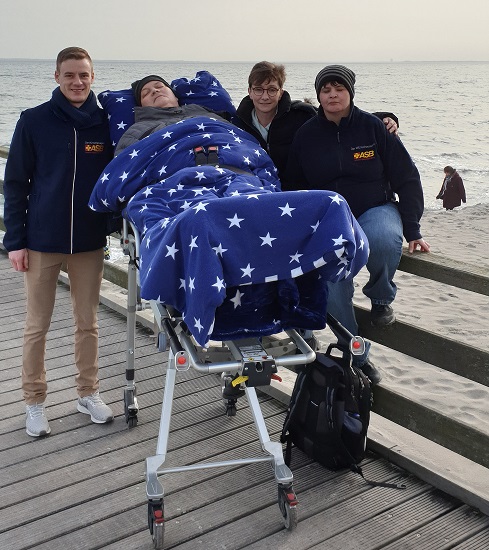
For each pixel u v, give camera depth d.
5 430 3.69
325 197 2.39
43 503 3.06
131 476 3.27
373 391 3.50
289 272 2.38
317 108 3.69
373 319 3.32
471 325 8.64
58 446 3.53
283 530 2.87
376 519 2.94
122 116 3.53
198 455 3.44
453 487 3.08
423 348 3.30
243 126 3.71
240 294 2.54
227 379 3.71
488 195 20.58
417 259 3.24
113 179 3.11
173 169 3.05
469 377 3.15
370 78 166.38
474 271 3.06
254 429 3.68
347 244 2.34
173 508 3.01
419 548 2.77
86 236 3.50
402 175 3.26
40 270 3.52
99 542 2.81
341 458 3.17
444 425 3.20
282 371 5.70
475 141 35.25
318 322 2.63
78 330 3.71
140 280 2.52
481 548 2.78
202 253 2.27
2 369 4.45
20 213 3.44
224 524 2.91
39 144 3.35
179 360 2.52
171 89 3.80
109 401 4.01
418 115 51.84
